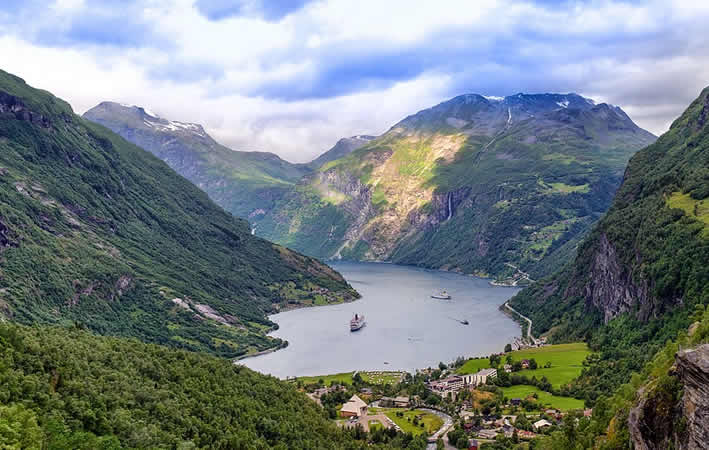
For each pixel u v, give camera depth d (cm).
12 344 13500
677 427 7262
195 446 13600
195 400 15912
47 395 12356
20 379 12412
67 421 12012
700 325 9512
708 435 6500
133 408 14050
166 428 14012
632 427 8644
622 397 12106
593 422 12875
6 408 11012
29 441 10556
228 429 15325
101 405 13125
